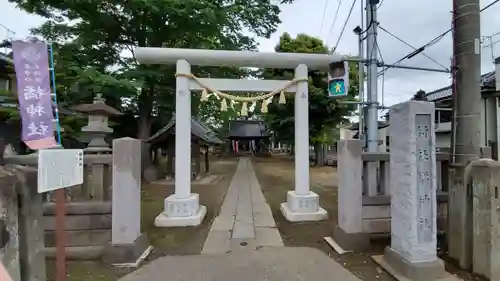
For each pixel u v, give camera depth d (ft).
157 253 14.39
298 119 21.34
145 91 42.04
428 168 11.30
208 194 32.14
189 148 20.47
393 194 12.25
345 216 14.78
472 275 11.14
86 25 36.94
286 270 12.14
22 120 9.89
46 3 33.63
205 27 37.17
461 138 12.32
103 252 13.28
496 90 34.27
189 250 14.79
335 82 21.59
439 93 48.60
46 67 10.60
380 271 12.05
